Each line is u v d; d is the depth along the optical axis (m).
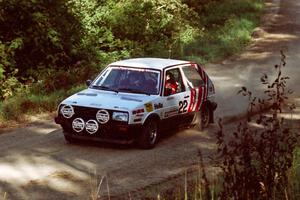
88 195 10.47
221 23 39.47
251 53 31.55
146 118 13.50
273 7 49.06
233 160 7.67
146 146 13.66
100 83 14.53
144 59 15.48
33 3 22.73
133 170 11.99
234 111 18.28
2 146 14.03
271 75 25.44
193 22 35.69
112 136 13.30
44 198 10.31
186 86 15.29
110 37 27.75
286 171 8.40
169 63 15.14
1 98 20.50
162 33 31.98
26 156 13.03
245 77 25.03
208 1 43.47
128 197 10.29
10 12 22.78
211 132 15.62
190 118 15.50
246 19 40.78
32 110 17.94
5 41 22.88
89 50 25.77
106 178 11.45
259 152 7.89
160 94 14.15
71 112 13.54
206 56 29.67
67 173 11.77
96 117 13.28
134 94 14.02
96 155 13.12
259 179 7.55
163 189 10.65
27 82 22.34
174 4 33.59
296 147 10.77
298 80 24.19
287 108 18.61
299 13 46.03
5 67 22.31
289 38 36.03
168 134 15.33
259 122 8.35
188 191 10.29
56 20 24.05
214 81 24.12
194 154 13.30
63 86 21.75
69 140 14.11
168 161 12.70
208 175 11.41
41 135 15.16
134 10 30.42
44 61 23.89
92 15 28.16
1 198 10.25
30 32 22.88
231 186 7.56
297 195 8.42
